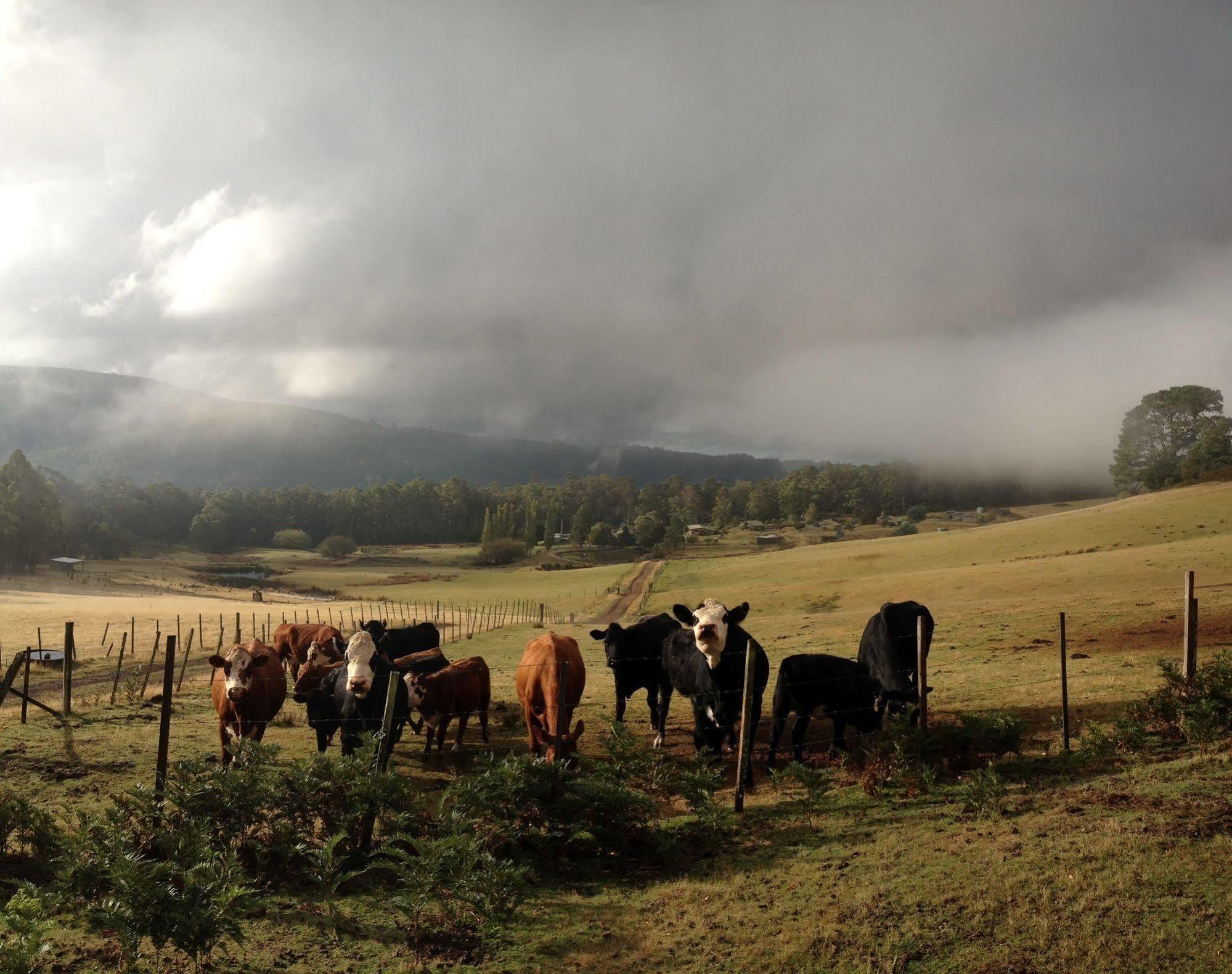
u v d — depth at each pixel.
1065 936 6.33
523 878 8.34
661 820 9.74
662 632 15.11
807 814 9.67
